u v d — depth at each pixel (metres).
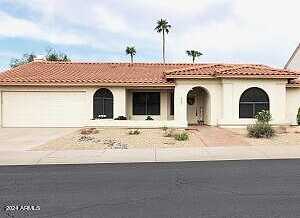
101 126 27.91
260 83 27.97
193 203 7.73
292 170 11.62
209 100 28.83
